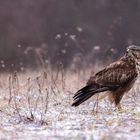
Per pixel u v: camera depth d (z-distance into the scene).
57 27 53.69
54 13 54.94
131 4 54.72
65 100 17.38
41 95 17.39
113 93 16.50
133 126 13.69
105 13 55.09
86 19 54.59
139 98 18.34
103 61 27.22
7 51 46.69
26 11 54.44
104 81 16.38
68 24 54.12
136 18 53.59
